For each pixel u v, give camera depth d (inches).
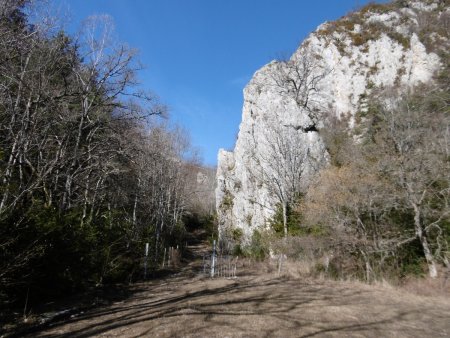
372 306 442.9
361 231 725.3
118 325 296.2
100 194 766.5
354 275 717.9
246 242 1331.2
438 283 587.2
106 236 568.1
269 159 1256.8
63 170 580.1
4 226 302.2
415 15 1667.1
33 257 329.7
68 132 552.7
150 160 1011.9
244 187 1496.1
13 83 485.4
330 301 463.8
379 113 1053.8
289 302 441.1
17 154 436.1
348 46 1631.4
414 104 1021.8
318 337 284.2
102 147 611.5
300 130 1306.6
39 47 481.1
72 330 279.3
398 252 710.5
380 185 705.0
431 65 1400.1
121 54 582.6
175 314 341.1
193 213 2262.6
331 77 1567.4
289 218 1051.3
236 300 438.6
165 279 680.4
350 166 802.2
